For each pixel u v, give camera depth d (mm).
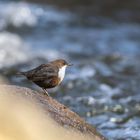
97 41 21891
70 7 26578
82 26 23984
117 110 12758
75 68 16938
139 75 16641
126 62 18328
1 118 6508
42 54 19000
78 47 20688
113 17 26047
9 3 24531
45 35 22203
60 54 19406
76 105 13109
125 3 27812
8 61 17594
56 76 8547
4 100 7098
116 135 10758
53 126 7145
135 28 24375
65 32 22891
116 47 21156
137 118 12156
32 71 8602
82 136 7586
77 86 14875
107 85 15203
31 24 23109
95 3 27469
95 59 18688
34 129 6652
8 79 15359
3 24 22594
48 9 24969
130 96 14070
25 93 7715
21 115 6781
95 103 13289
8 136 6188
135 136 10633
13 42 19875
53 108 7750
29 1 25344
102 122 11805
